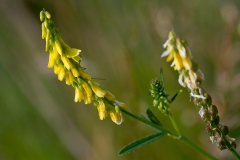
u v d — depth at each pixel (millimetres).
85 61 478
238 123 451
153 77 471
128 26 488
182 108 461
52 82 494
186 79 322
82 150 468
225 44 472
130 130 456
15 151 483
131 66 468
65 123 479
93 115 475
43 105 486
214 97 460
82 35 492
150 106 461
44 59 496
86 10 496
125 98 462
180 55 320
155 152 452
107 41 483
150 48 486
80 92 320
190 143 330
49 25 315
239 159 327
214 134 326
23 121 490
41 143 480
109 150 458
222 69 465
